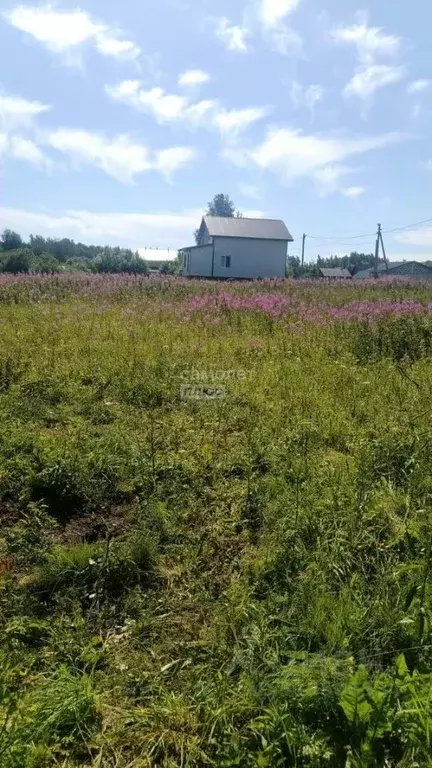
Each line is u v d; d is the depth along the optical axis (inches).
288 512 134.0
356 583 110.8
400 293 698.2
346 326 348.2
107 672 92.1
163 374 252.1
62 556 118.4
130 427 194.2
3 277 702.5
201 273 1680.6
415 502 139.2
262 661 91.7
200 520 136.6
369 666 89.3
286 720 76.9
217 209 3708.2
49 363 263.6
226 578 116.1
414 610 97.7
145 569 118.9
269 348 309.0
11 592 109.3
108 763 76.7
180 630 101.4
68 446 169.0
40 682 88.0
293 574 114.7
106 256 1862.7
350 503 137.3
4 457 162.4
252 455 165.0
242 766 73.9
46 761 75.6
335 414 199.2
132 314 411.5
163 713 82.4
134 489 151.1
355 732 75.4
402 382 235.9
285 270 1678.2
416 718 74.6
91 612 106.6
